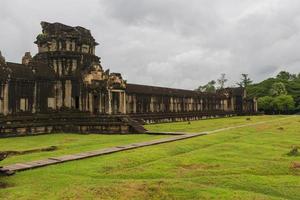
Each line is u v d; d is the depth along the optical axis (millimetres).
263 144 30484
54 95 49531
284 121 67875
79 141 34656
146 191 15484
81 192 15195
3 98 42594
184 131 45781
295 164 21141
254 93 145625
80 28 54156
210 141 32344
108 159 22344
